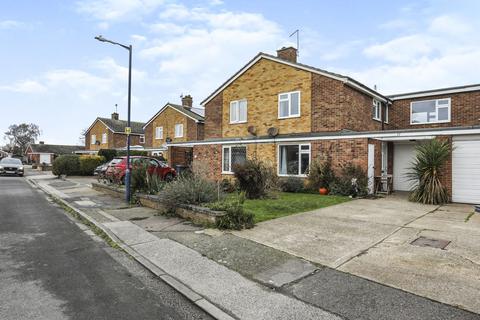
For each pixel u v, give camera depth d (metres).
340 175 13.97
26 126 87.56
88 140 48.09
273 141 16.69
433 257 5.20
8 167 29.02
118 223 8.34
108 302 4.02
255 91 18.78
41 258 5.71
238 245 6.09
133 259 5.73
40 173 34.44
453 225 7.55
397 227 7.36
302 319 3.48
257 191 12.22
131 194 11.98
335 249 5.73
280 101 17.53
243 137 18.45
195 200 8.88
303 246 5.95
